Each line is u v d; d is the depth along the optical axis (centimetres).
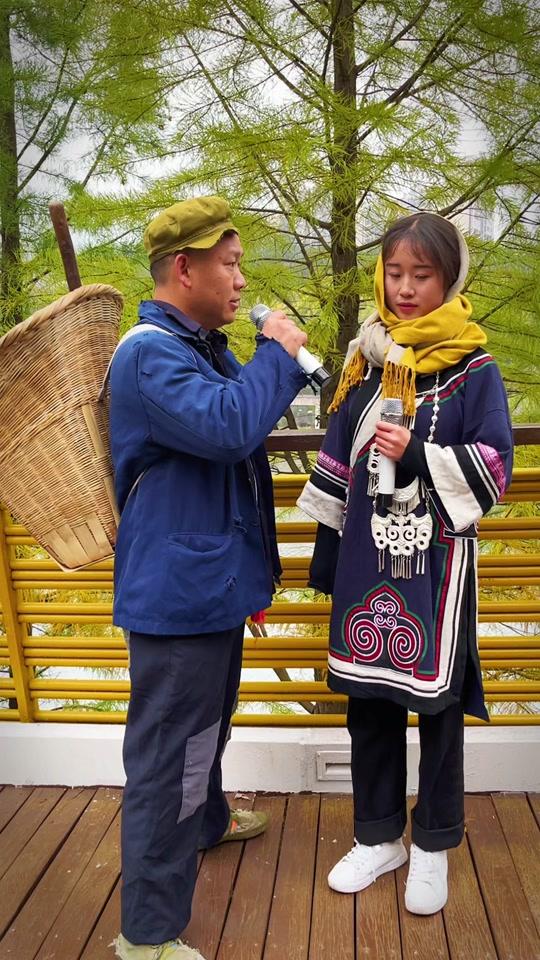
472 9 459
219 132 461
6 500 191
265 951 194
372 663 195
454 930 198
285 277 486
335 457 205
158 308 184
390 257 188
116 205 506
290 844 232
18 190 607
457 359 187
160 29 490
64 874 222
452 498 183
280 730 261
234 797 255
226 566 180
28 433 183
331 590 214
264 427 174
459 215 514
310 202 463
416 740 253
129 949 185
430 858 203
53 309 176
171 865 184
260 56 490
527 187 486
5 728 267
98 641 266
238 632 205
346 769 255
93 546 190
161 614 175
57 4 584
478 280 502
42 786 264
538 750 252
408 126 446
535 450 495
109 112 538
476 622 198
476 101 494
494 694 263
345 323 498
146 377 172
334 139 459
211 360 192
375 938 197
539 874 217
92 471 186
